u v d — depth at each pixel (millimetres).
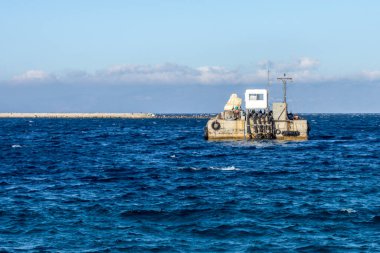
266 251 28969
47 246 29859
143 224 34656
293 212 37781
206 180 53969
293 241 30672
